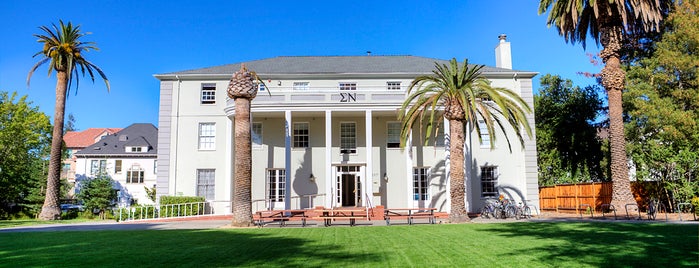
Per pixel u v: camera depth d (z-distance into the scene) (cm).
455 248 1011
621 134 2269
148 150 5569
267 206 2781
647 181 2303
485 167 2794
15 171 3769
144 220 2434
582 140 3553
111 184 3659
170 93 2875
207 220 2444
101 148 5581
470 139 2639
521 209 2355
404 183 2805
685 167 2027
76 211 3544
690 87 2477
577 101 3684
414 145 2830
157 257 909
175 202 2638
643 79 2786
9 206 3859
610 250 936
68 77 3278
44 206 3114
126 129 5909
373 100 2616
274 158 2825
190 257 907
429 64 3083
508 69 2950
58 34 3284
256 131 2853
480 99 2173
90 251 1013
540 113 3838
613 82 2300
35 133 3878
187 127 2847
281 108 2591
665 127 2273
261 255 930
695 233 1238
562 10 2441
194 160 2816
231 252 981
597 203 2531
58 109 3228
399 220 2306
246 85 1961
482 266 768
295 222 2219
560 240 1144
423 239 1220
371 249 1012
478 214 2552
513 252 935
